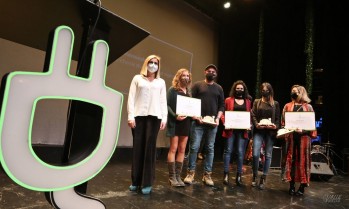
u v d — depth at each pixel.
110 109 0.93
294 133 2.92
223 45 7.45
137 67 5.32
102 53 0.91
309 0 6.17
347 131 5.90
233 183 3.23
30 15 0.84
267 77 6.78
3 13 0.82
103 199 2.12
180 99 2.71
